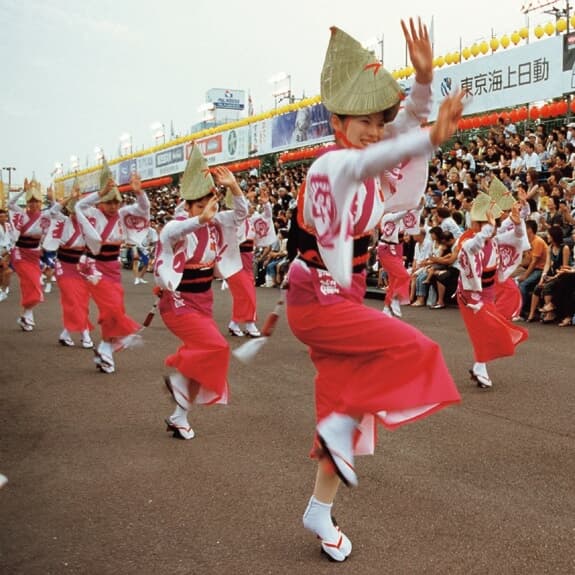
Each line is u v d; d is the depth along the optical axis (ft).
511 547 9.76
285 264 49.47
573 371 21.48
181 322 15.08
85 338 28.14
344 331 9.13
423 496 11.73
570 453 13.85
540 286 31.35
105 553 9.83
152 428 16.35
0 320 36.83
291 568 9.29
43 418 17.37
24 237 32.04
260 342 10.56
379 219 9.55
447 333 29.17
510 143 49.52
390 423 8.94
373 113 9.02
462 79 50.67
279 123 73.97
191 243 15.05
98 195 22.36
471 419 16.46
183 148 100.94
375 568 9.25
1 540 10.30
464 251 18.88
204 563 9.48
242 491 12.15
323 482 9.53
